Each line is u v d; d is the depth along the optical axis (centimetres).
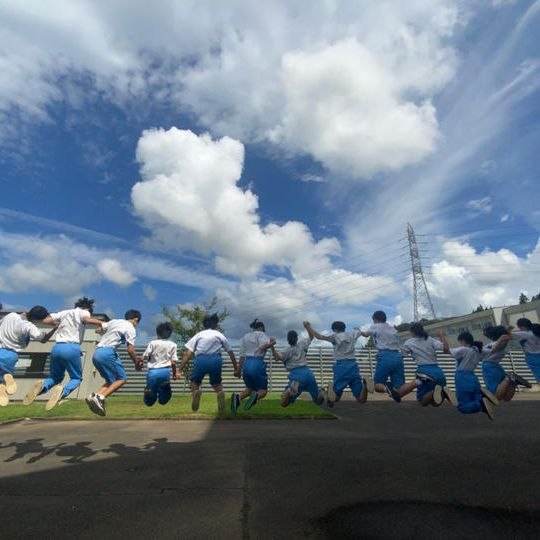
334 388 716
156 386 626
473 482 370
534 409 992
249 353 735
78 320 557
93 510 312
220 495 342
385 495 338
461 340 714
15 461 472
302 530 274
